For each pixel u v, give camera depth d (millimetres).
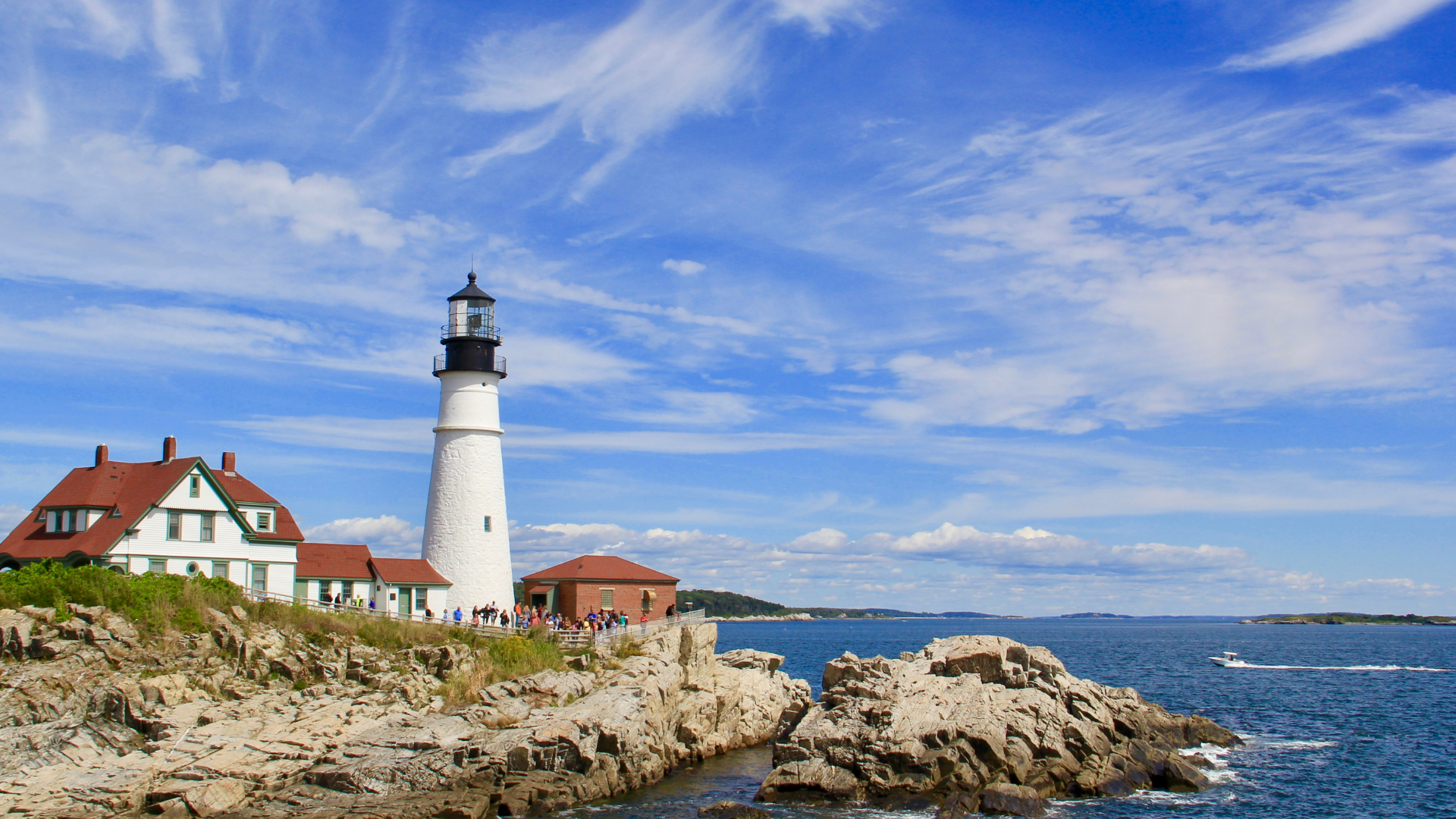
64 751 37719
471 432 65000
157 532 54344
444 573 63594
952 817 39281
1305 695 84625
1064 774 43719
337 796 37469
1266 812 42219
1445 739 59031
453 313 66188
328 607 52812
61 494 56500
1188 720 56312
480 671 47844
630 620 68500
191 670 42781
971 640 54188
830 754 43844
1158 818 40812
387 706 44125
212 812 35656
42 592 43969
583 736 42344
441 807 36375
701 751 51375
